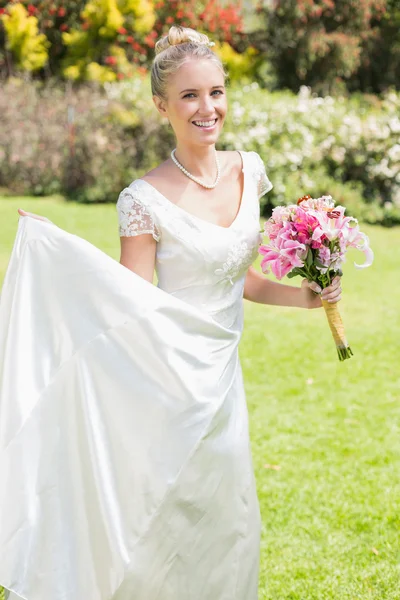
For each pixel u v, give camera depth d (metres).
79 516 2.68
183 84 2.79
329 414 5.89
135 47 20.56
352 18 20.28
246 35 21.39
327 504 4.49
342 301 9.18
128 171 15.16
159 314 2.71
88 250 2.73
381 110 15.27
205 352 2.79
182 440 2.69
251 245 2.97
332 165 14.78
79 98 15.95
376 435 5.52
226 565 2.88
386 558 3.94
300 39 20.17
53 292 2.73
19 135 15.51
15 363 2.68
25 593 2.65
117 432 2.69
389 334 7.90
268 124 14.27
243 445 2.91
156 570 2.72
